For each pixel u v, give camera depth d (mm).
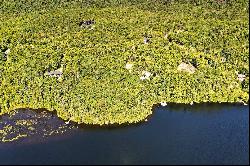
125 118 83000
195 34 108250
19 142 78562
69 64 97375
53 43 107875
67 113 84875
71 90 89188
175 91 89125
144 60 98625
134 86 90312
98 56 100062
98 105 85188
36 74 94250
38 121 83938
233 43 104125
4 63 99500
